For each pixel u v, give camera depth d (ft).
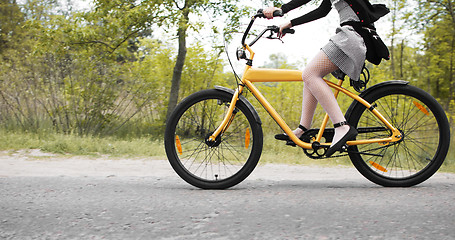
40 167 17.25
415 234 7.15
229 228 7.55
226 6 26.25
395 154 11.78
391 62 35.65
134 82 28.32
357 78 10.50
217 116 12.54
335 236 7.09
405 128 11.47
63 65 26.96
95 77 27.25
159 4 26.35
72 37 27.20
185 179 11.24
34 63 27.09
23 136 24.11
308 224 7.72
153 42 30.40
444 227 7.50
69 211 8.72
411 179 11.12
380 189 10.70
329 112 10.61
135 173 16.22
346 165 18.57
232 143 12.02
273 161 19.16
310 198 9.64
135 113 28.78
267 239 7.00
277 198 9.67
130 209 8.83
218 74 29.76
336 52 10.36
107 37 28.55
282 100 23.62
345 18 10.50
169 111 28.81
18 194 10.16
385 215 8.23
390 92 11.04
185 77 29.68
